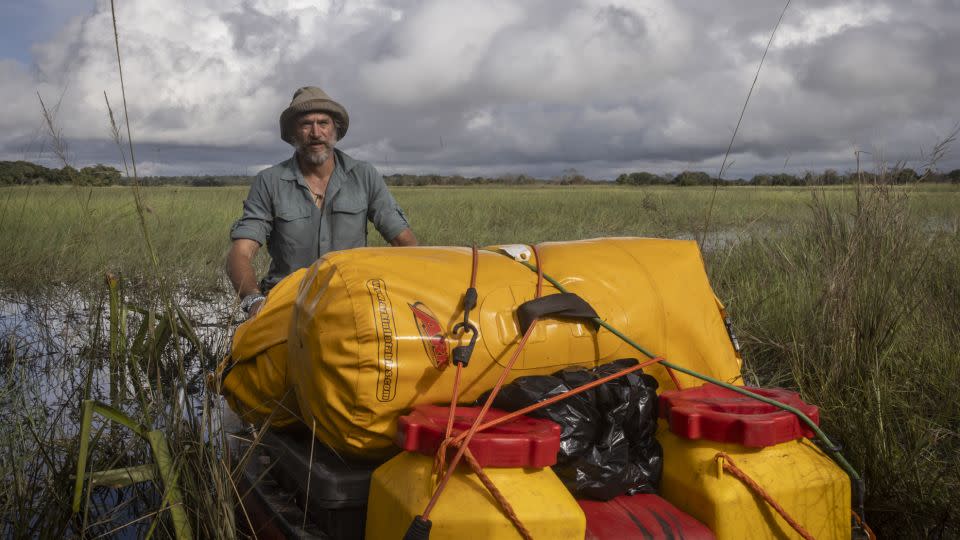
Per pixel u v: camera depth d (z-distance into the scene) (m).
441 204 16.70
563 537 1.56
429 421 1.71
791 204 16.50
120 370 2.87
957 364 3.51
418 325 1.83
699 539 1.72
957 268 5.23
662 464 1.92
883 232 3.86
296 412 2.28
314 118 3.40
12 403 3.19
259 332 2.40
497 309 1.92
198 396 3.36
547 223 12.98
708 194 22.39
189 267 7.23
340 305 1.84
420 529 1.47
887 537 2.37
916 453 2.63
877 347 3.44
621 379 1.92
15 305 5.84
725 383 2.01
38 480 2.57
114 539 2.32
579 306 1.97
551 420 1.79
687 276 2.29
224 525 2.01
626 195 22.36
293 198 3.50
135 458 2.72
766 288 5.29
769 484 1.75
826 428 2.84
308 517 2.01
